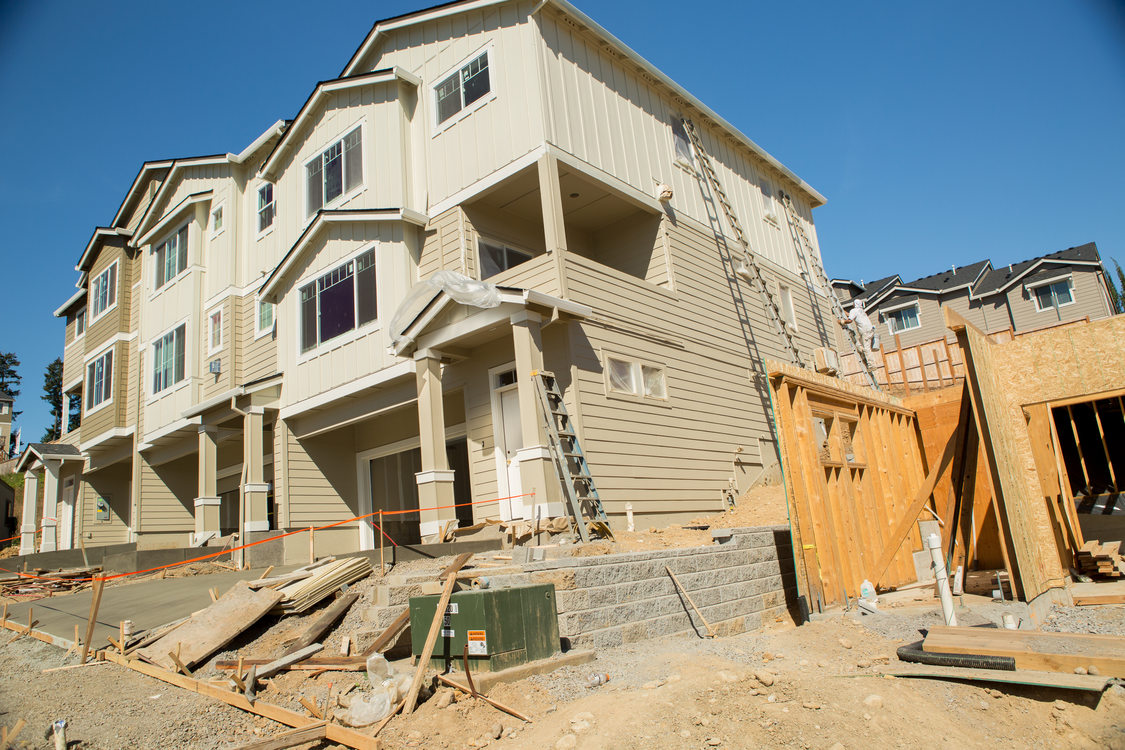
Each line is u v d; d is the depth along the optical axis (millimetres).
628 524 11352
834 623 7605
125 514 23359
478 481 11961
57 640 8977
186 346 18531
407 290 13172
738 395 15531
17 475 40594
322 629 7441
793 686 5066
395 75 14180
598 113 13914
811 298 20484
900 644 6504
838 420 10102
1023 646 5484
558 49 13336
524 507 10328
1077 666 5066
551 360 11453
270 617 8211
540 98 12477
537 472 10062
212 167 19406
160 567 12578
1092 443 19062
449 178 13508
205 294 18906
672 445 13008
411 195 13984
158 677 7023
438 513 11281
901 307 37750
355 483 15742
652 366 13086
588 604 6789
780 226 20188
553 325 11445
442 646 5922
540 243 14734
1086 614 7508
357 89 14992
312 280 14922
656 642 7207
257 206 18031
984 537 11289
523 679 5719
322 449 15344
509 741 4762
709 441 14094
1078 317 33125
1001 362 9203
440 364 12102
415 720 5164
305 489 14852
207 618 7867
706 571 8359
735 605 8617
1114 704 4789
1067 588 8227
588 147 13320
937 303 37062
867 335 21719
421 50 14477
